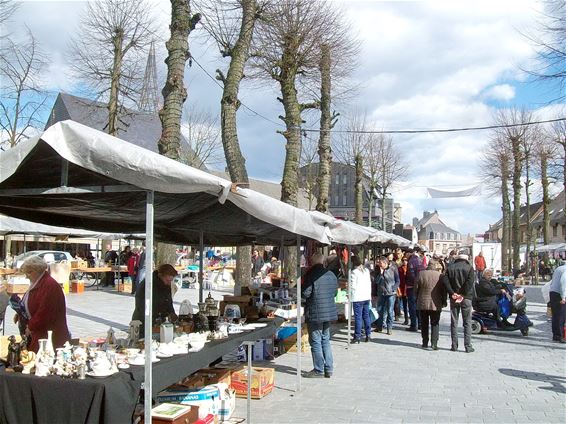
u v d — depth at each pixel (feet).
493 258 116.67
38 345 15.84
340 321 45.68
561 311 38.47
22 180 14.87
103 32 73.72
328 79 54.29
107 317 45.62
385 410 20.97
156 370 14.28
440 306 34.71
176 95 30.27
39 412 12.75
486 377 26.91
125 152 12.57
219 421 18.71
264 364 29.58
